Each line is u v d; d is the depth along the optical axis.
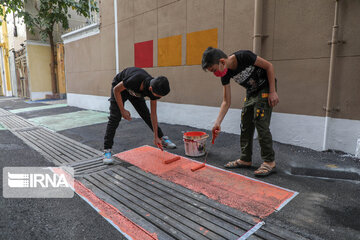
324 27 2.92
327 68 2.95
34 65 12.13
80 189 2.23
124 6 5.84
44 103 10.54
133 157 3.05
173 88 4.95
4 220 1.75
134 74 2.48
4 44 16.33
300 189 2.12
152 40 5.22
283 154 3.00
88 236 1.58
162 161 2.89
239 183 2.25
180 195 2.06
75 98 8.59
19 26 12.70
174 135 4.11
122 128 4.82
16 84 15.44
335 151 3.02
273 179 2.33
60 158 3.13
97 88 7.36
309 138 3.19
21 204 1.97
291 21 3.17
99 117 6.24
